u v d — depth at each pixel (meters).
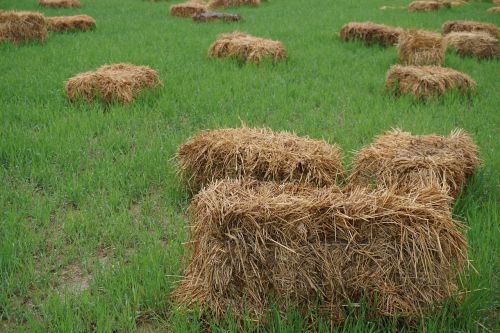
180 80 9.80
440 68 9.29
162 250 4.46
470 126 7.47
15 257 4.32
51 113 7.82
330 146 5.73
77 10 19.86
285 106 8.23
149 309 3.78
